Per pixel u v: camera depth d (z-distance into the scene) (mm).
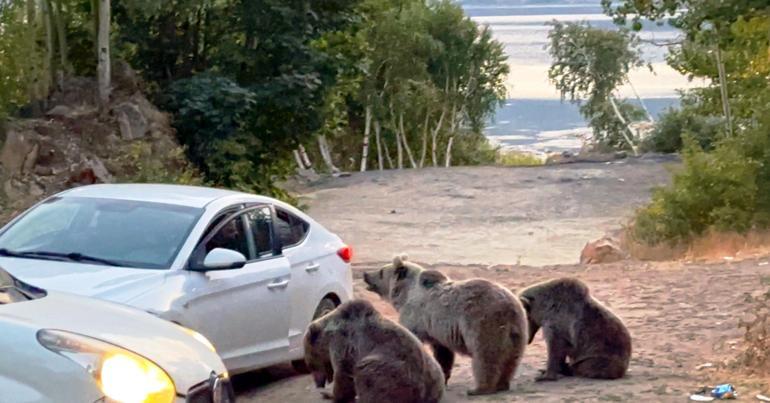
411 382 7961
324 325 8477
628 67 70312
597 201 41031
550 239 32875
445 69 63656
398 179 47969
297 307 10266
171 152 25906
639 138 67250
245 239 9891
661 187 26438
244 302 9445
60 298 6121
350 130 63594
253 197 10344
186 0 28188
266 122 29922
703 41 19578
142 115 26797
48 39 27422
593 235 33500
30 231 9469
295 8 29500
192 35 30062
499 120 129750
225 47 29406
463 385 9328
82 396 5070
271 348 9891
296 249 10586
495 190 44125
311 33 29625
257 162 29562
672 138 58500
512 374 8812
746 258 19156
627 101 71375
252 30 29312
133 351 5449
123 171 24938
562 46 70250
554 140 101750
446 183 46094
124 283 8516
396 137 62156
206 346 6188
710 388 8742
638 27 18594
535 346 11531
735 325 11836
